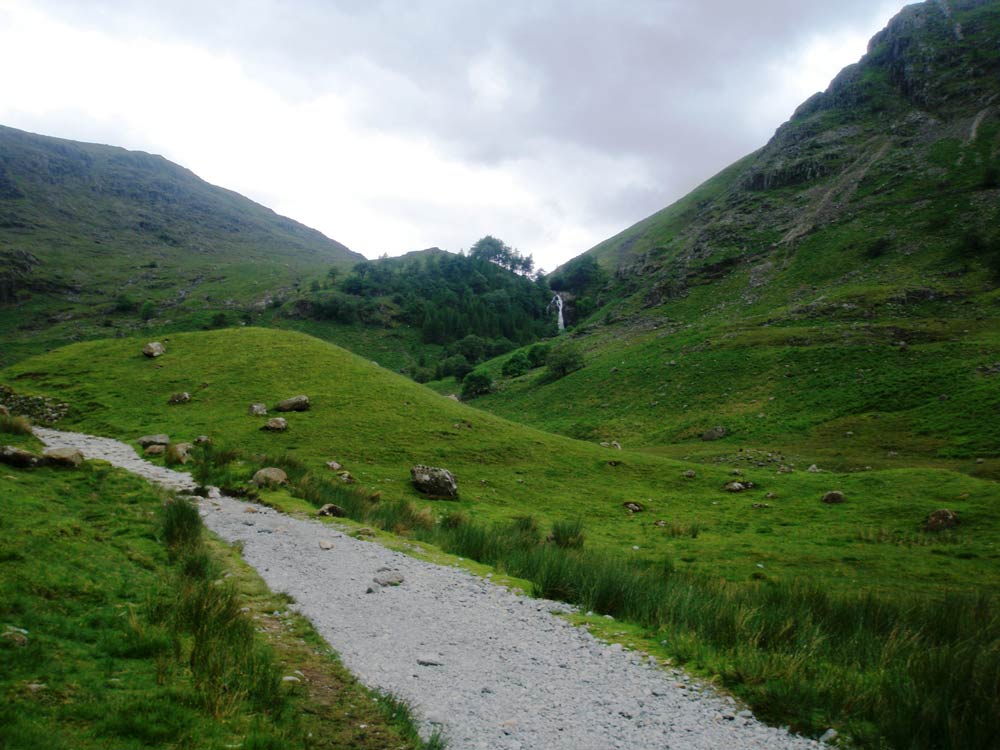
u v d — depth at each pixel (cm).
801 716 989
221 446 4028
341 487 3092
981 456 5700
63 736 625
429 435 4853
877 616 1493
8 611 902
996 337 8831
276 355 6228
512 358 17262
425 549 2103
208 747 675
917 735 905
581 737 893
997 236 12550
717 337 12038
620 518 3622
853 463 5891
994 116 17800
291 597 1377
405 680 1036
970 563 2642
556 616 1464
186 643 959
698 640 1298
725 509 3878
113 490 2009
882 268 13488
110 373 5697
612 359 13250
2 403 5012
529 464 4628
